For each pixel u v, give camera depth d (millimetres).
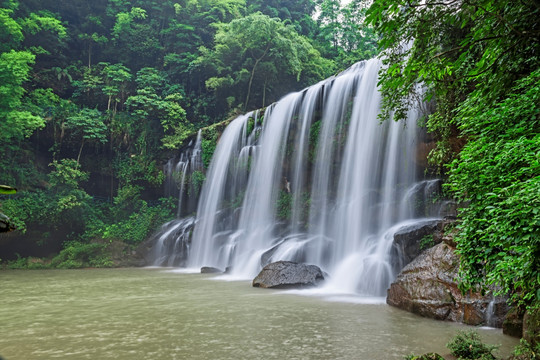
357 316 9133
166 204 32438
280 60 37875
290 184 25266
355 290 13734
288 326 8117
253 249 22156
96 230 28500
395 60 6047
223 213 27562
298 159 24844
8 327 8164
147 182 33969
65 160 30812
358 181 20547
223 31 39469
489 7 5043
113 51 41906
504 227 3734
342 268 15625
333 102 23375
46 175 30578
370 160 20016
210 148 31297
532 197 3449
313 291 13547
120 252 27031
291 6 52719
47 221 26609
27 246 26172
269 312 9648
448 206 16141
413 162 17797
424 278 9742
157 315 9328
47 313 9664
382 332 7578
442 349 6387
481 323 8117
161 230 29391
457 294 8734
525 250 3629
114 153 34750
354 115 21578
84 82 36875
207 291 13547
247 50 38500
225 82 38000
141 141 34688
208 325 8234
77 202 28172
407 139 18047
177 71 40938
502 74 5398
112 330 7836
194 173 31297
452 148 12445
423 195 17312
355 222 19859
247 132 28922
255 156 27703
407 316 9156
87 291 13703
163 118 36250
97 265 25094
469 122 5570
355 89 22047
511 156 4223
